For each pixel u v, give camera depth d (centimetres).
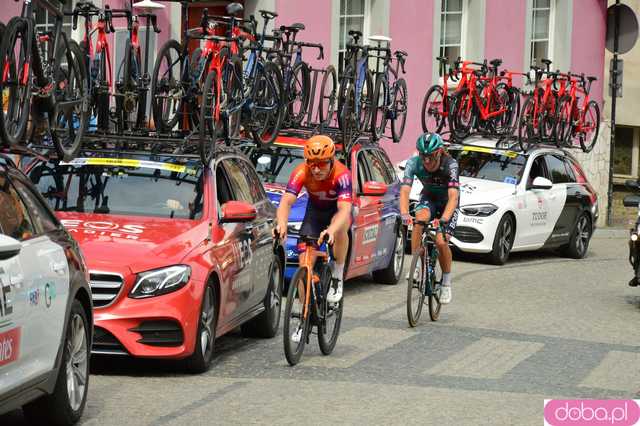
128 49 1748
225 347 1418
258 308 1448
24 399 885
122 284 1171
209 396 1125
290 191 1312
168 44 1691
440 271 1697
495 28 3544
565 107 2962
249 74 1828
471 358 1402
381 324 1644
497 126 2783
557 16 3856
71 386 986
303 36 2966
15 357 863
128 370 1239
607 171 4156
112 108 1758
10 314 851
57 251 967
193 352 1204
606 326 1733
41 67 1270
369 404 1116
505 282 2244
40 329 907
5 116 1185
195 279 1198
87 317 1030
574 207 2794
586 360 1425
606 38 3791
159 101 1692
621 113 4344
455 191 1630
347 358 1368
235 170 1491
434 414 1083
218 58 1658
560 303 1980
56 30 1320
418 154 1644
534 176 2658
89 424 999
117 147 1454
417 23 3278
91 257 1180
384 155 2180
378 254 2023
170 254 1206
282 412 1068
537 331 1647
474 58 3450
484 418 1076
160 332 1180
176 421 1020
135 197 1364
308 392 1162
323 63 3030
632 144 4534
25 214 955
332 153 1298
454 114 2652
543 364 1384
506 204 2525
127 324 1166
